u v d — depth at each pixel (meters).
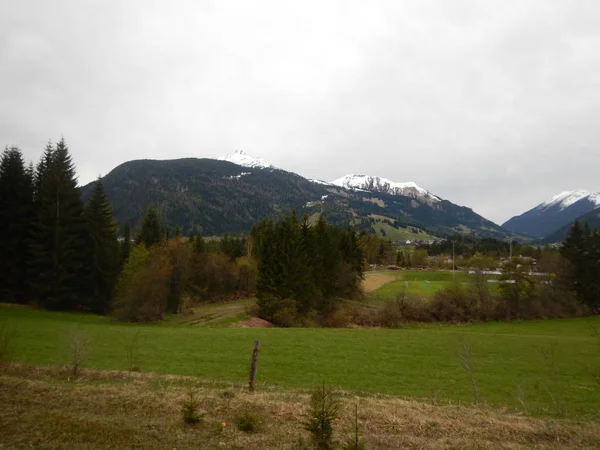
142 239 73.38
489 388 22.72
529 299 63.62
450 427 11.42
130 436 8.98
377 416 11.82
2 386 11.77
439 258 157.12
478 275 64.62
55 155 53.84
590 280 65.00
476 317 61.66
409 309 61.41
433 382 23.42
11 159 49.69
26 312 43.81
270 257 53.50
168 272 53.09
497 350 32.03
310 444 9.30
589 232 68.12
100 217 55.22
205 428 9.91
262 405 11.91
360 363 26.75
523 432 11.44
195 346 28.97
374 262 140.00
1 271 48.47
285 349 29.44
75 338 17.48
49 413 9.89
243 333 35.16
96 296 54.19
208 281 73.81
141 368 21.91
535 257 105.38
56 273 48.59
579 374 25.95
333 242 63.38
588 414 17.72
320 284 59.50
